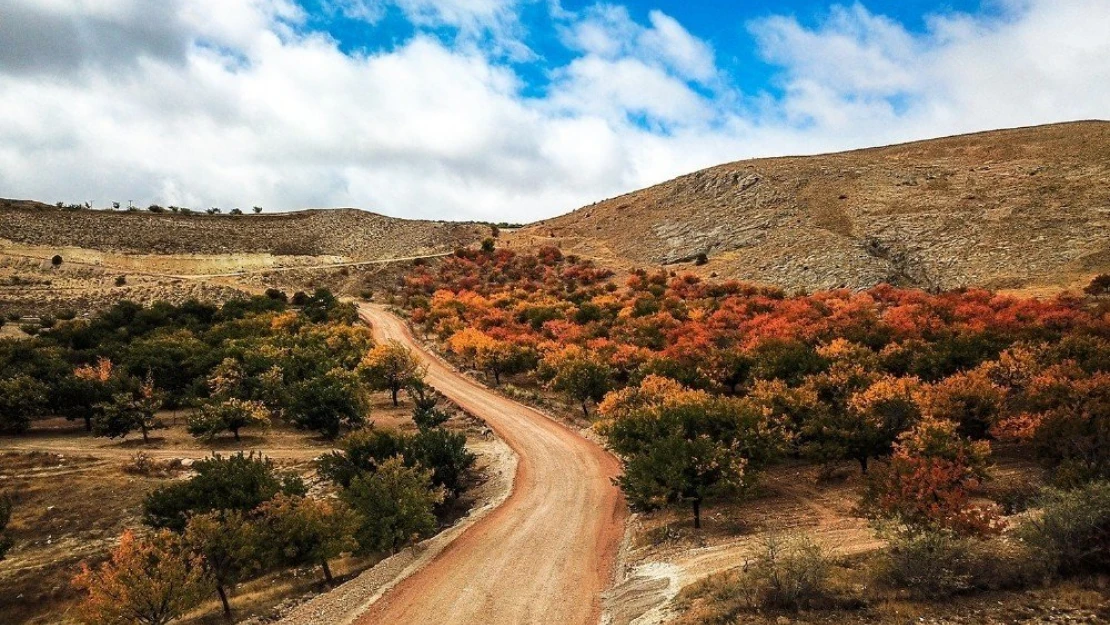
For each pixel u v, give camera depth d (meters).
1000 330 43.88
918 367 37.47
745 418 27.86
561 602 19.36
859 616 13.16
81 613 19.11
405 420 48.56
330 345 61.12
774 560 15.51
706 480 24.27
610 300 76.00
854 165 115.25
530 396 52.00
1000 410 28.59
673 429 27.30
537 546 24.88
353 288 102.94
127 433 44.12
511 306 79.50
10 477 35.50
